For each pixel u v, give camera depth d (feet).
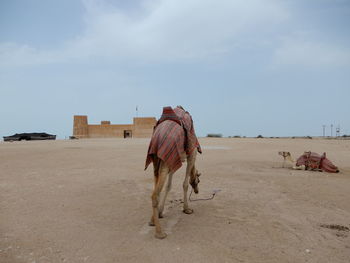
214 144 103.76
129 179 36.11
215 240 17.54
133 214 22.57
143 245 16.88
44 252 15.92
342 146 92.38
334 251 16.22
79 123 206.59
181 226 19.99
